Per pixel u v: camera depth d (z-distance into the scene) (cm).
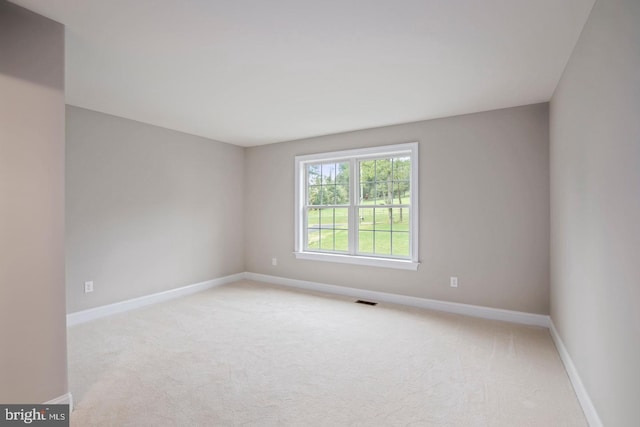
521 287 333
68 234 332
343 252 453
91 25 189
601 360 165
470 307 358
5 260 166
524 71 250
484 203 350
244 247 538
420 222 387
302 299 423
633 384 127
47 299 181
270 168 513
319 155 463
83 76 260
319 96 305
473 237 356
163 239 421
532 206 327
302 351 270
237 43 211
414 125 390
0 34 165
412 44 212
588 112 184
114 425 177
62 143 188
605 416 159
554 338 290
